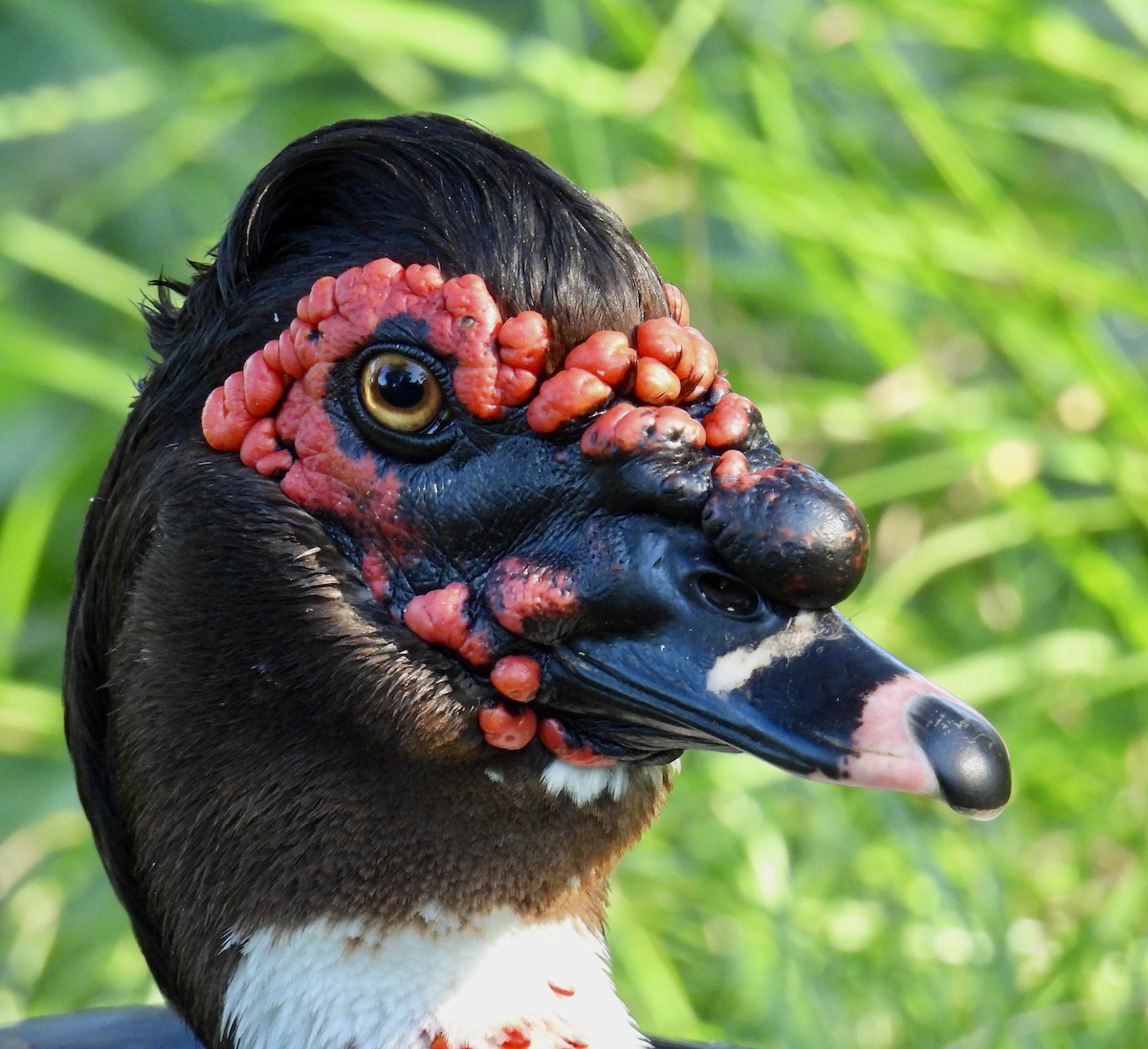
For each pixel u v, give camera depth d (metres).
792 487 4.15
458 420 4.36
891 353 9.00
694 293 8.90
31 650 9.17
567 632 4.32
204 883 4.66
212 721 4.56
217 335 4.57
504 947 4.67
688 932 7.51
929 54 10.28
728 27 8.98
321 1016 4.61
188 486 4.55
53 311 10.25
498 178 4.41
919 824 7.80
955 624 9.02
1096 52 9.13
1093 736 8.46
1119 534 9.09
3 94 10.29
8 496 9.64
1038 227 9.95
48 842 8.17
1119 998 6.96
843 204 8.79
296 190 4.51
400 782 4.49
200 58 10.22
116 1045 5.46
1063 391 9.00
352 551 4.46
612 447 4.25
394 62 9.69
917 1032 6.96
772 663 4.16
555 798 4.56
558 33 9.30
